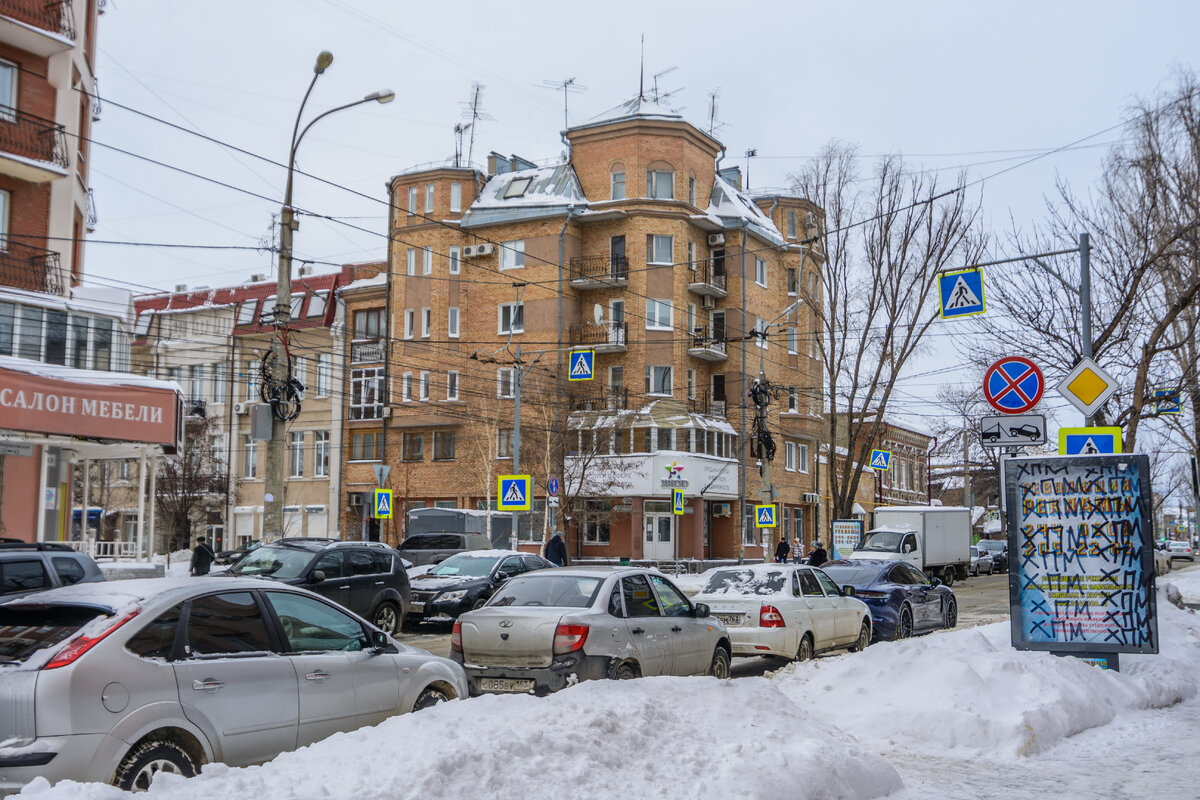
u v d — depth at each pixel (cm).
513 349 4722
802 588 1482
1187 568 5900
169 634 634
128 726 588
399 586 1809
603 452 4416
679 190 4750
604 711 635
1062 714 884
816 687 981
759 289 5088
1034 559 1134
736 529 4794
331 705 718
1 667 583
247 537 5228
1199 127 1827
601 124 4784
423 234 4906
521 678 977
